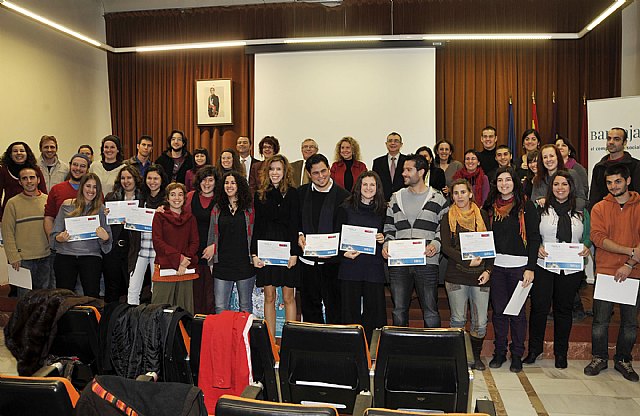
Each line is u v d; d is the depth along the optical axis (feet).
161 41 25.75
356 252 12.25
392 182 17.40
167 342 7.97
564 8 22.97
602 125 17.65
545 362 14.25
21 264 15.78
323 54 24.34
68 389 5.64
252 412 5.13
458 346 7.26
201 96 25.41
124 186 14.76
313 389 7.84
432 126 23.66
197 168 18.02
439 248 12.53
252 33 24.84
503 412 11.03
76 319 8.47
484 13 23.31
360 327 7.42
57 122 23.45
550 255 12.87
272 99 24.77
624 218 12.51
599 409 11.17
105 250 14.76
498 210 13.01
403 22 23.72
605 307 13.12
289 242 12.92
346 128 24.22
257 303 14.88
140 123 26.32
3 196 18.15
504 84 23.54
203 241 13.98
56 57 23.34
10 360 14.43
